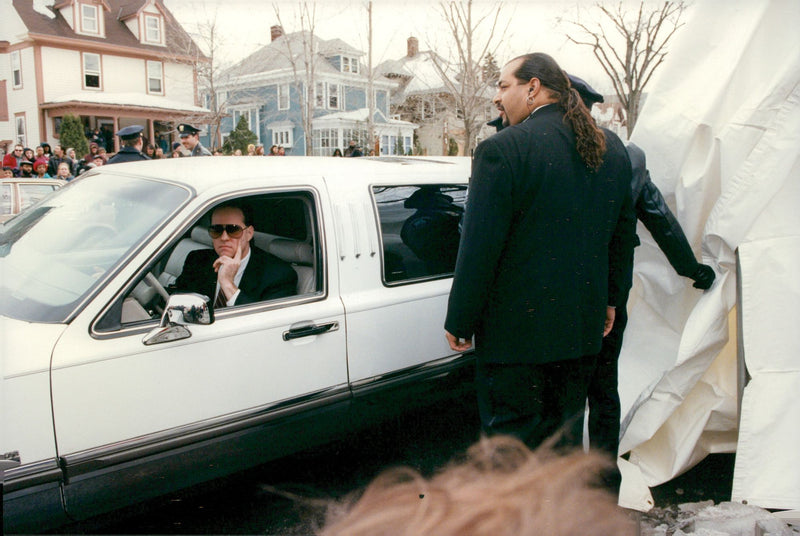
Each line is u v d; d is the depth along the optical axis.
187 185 2.46
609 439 2.64
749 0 2.72
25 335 2.01
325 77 27.84
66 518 2.04
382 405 2.83
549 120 2.13
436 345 3.01
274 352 2.44
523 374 2.21
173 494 2.30
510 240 2.12
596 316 2.24
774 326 2.48
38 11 23.64
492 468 2.37
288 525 2.56
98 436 2.05
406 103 25.36
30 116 23.91
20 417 1.90
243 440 2.39
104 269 2.23
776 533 2.23
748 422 2.47
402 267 2.93
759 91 2.64
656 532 2.46
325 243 2.64
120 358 2.08
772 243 2.53
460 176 3.32
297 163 2.86
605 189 2.18
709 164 2.75
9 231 2.76
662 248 2.68
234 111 31.02
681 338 2.74
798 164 2.50
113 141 23.53
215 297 2.64
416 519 2.58
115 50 24.31
